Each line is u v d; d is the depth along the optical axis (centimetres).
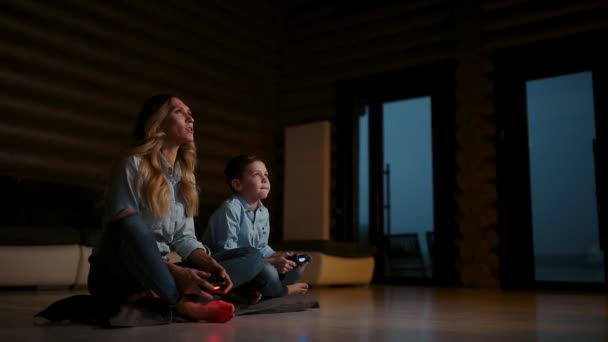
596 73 473
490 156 512
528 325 191
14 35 425
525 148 499
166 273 165
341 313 226
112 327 161
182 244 189
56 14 451
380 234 569
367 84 596
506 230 493
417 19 570
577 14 486
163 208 177
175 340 139
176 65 546
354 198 593
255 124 625
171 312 173
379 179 580
